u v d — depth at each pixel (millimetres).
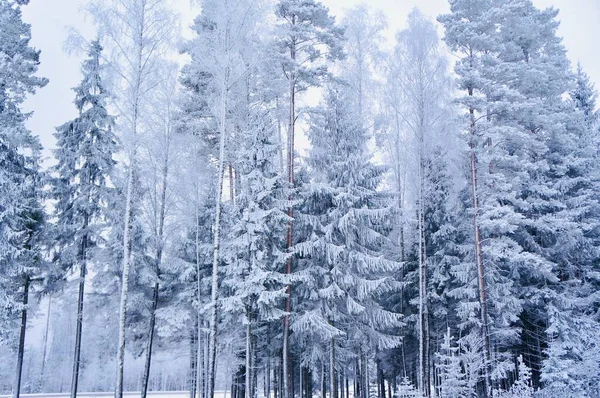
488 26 21234
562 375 18250
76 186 21328
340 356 20969
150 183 21828
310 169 21938
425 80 22250
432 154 22812
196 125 21516
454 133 20875
